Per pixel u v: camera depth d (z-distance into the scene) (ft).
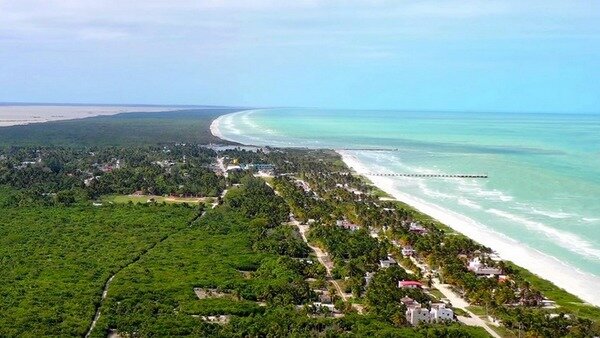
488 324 564.71
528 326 545.85
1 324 533.14
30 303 583.99
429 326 552.00
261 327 536.83
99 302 597.52
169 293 618.85
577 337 523.29
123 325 540.52
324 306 593.01
